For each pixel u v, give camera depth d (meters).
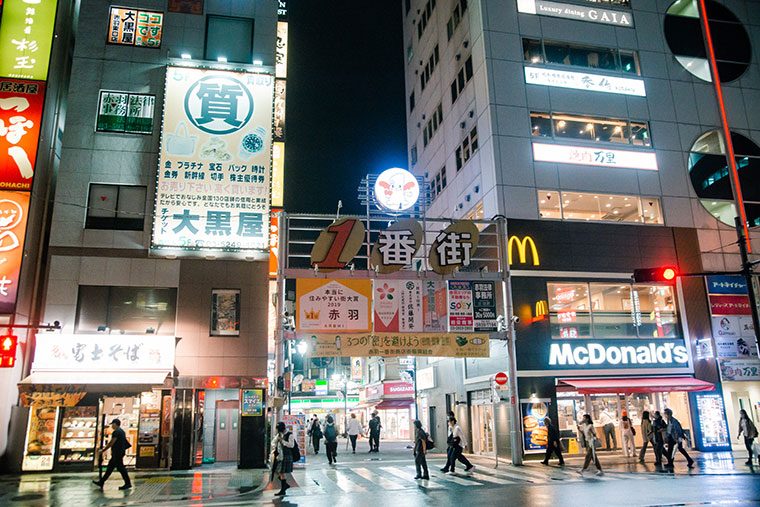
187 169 22.86
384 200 23.27
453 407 29.80
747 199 28.27
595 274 25.19
